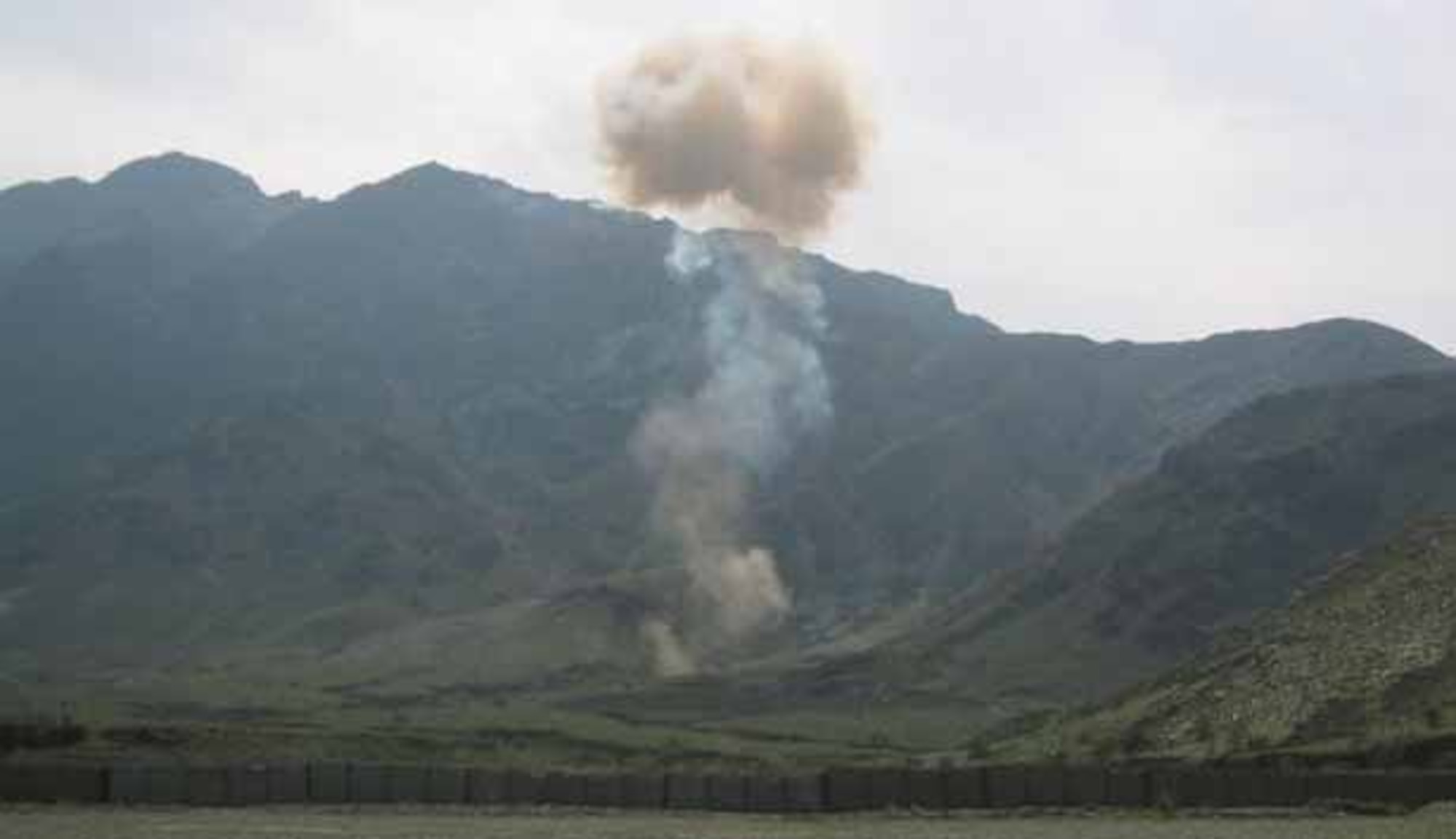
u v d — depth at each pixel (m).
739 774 91.75
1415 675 101.31
